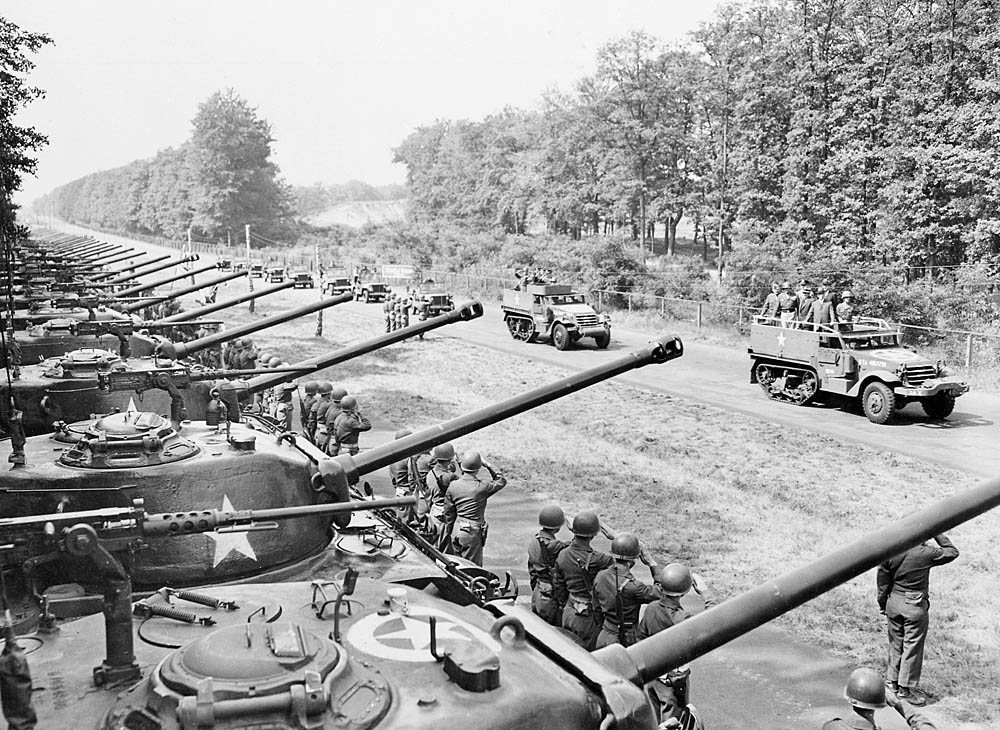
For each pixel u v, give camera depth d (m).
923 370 22.84
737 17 49.84
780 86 46.34
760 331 26.14
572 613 9.80
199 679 4.43
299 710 4.25
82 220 167.62
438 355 34.59
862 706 6.85
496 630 5.52
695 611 12.08
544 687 4.93
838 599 12.77
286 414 17.88
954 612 12.29
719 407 25.22
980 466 19.34
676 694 8.09
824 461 19.84
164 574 7.29
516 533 15.74
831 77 44.78
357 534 8.98
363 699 4.56
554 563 10.22
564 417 24.28
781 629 11.98
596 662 5.18
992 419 23.84
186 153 109.81
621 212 61.19
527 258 59.06
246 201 104.00
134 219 132.00
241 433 8.88
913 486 18.03
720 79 50.12
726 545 14.98
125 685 4.88
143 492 7.52
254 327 11.78
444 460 13.13
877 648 11.43
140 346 16.20
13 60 20.88
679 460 20.06
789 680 10.70
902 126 40.88
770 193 47.09
